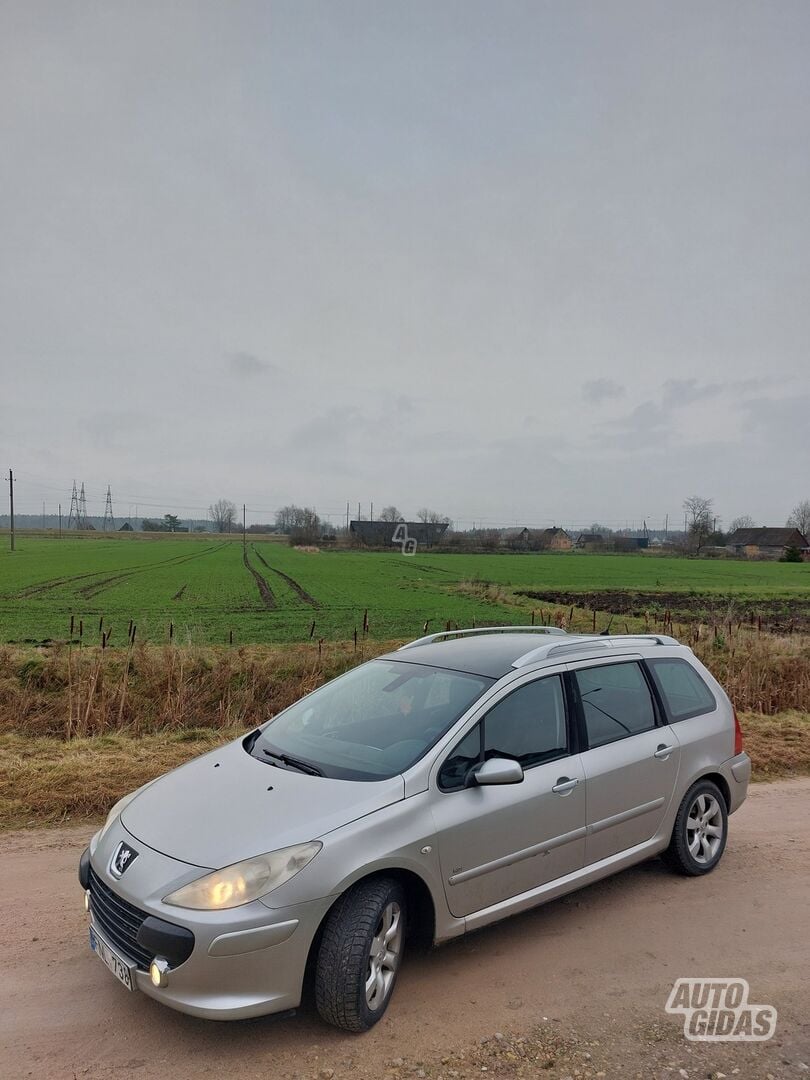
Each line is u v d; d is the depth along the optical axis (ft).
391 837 12.06
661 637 19.88
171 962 10.74
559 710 15.60
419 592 126.72
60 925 14.90
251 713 35.01
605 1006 12.25
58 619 77.25
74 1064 10.64
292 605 99.81
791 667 43.80
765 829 21.79
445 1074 10.48
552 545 463.83
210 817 12.42
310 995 12.74
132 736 31.42
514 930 14.96
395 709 15.23
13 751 28.17
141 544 400.26
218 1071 10.53
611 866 15.79
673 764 17.30
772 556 409.08
